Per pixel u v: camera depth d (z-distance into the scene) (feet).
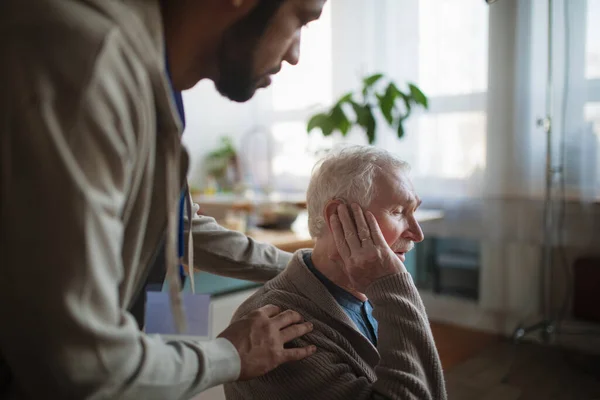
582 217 9.82
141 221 2.07
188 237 2.95
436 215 10.64
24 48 1.64
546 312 10.24
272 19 2.15
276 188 16.24
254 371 2.38
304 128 15.16
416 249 12.24
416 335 2.61
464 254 11.65
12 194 1.61
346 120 10.10
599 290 9.57
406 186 3.05
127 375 1.77
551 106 9.67
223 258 3.54
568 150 9.78
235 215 7.47
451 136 11.27
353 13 12.94
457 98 11.12
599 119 9.45
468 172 11.10
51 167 1.59
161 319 4.09
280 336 2.56
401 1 11.87
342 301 3.14
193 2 2.12
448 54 11.18
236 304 5.34
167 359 1.95
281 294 3.07
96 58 1.67
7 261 1.63
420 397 2.46
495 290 11.10
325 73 13.99
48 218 1.60
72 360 1.65
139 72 1.82
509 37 10.30
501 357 9.75
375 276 2.83
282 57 2.35
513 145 10.49
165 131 2.09
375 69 12.50
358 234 2.90
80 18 1.71
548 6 9.30
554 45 9.73
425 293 12.26
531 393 8.25
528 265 10.62
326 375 2.69
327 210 3.04
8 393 2.00
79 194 1.60
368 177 2.99
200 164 17.46
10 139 1.60
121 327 1.80
